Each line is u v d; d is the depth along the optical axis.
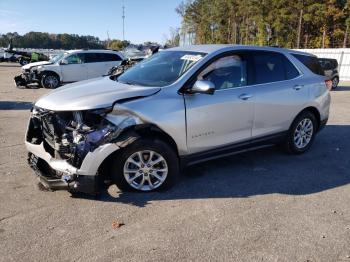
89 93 4.54
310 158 6.21
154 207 4.29
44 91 16.33
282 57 5.94
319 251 3.49
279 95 5.66
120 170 4.47
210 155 5.05
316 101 6.27
